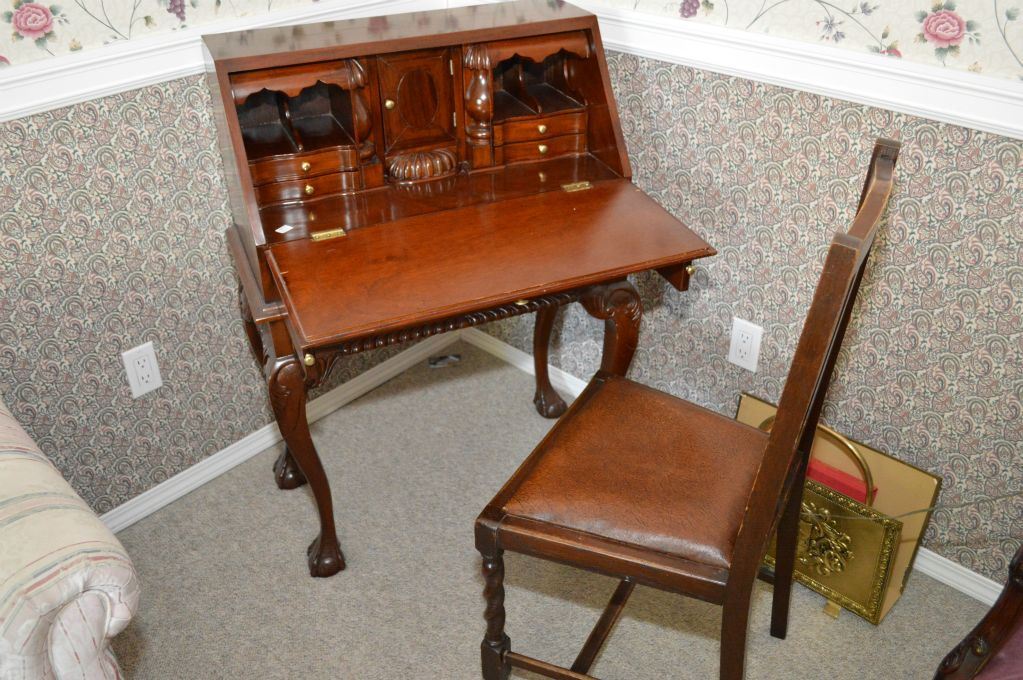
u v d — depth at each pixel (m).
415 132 1.75
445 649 1.67
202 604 1.76
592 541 1.27
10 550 1.00
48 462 1.21
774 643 1.68
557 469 1.37
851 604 1.71
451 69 1.73
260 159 1.62
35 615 0.97
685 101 1.82
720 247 1.91
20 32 1.48
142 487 1.99
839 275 0.91
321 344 1.33
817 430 1.80
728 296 1.94
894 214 1.59
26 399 1.72
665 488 1.32
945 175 1.50
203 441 2.08
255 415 2.17
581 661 1.50
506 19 1.76
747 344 1.95
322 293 1.43
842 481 1.78
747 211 1.82
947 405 1.67
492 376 2.49
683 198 1.94
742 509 1.28
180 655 1.65
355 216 1.66
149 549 1.91
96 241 1.70
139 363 1.87
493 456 2.18
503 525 1.31
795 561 1.71
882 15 1.48
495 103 1.89
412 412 2.34
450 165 1.79
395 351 2.46
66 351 1.74
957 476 1.71
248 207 1.51
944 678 1.22
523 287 1.46
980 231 1.49
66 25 1.53
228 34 1.69
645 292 2.11
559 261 1.53
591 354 2.33
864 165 1.59
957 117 1.43
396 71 1.67
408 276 1.48
